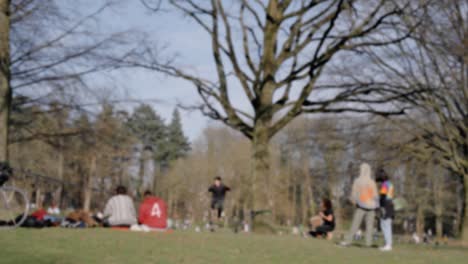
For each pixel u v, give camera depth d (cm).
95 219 1479
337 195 5062
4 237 921
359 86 2083
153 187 8450
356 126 2786
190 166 7762
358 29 1819
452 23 2192
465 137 2628
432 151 2722
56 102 1908
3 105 1470
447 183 5862
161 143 9662
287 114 1903
